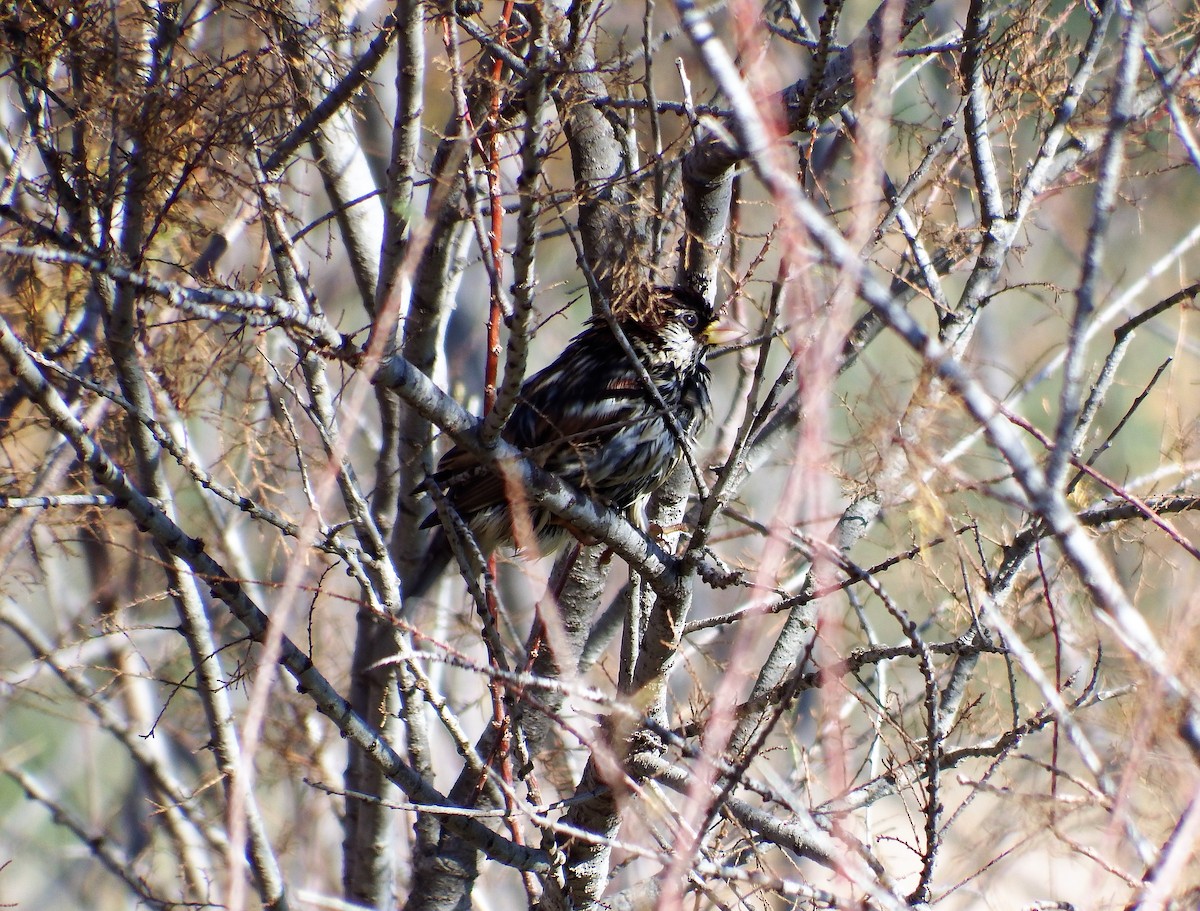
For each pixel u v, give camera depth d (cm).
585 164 780
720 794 538
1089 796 564
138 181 715
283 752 884
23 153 797
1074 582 700
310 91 824
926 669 548
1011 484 657
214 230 870
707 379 896
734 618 692
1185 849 460
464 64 782
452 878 904
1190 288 696
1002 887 717
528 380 887
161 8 782
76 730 1241
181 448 684
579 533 763
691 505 975
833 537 750
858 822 746
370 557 794
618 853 939
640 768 692
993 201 782
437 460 991
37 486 848
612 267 737
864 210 417
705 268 862
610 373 844
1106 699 623
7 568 852
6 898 1193
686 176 765
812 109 663
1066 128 824
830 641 548
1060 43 849
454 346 1307
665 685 695
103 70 720
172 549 656
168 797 957
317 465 860
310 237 1221
